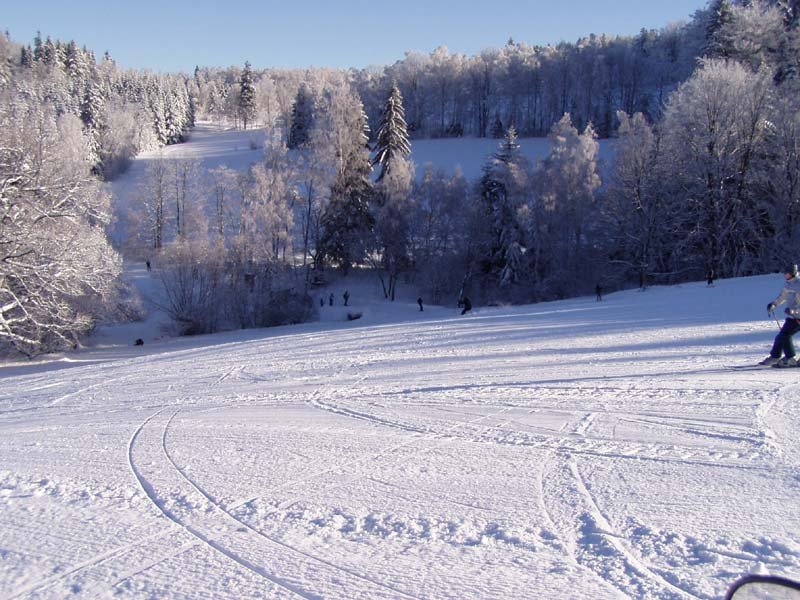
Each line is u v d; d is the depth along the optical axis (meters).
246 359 15.37
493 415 7.02
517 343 14.63
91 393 11.84
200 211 50.59
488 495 4.33
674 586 2.99
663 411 6.76
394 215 47.28
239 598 3.05
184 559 3.51
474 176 73.69
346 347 16.44
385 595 3.03
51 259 26.78
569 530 3.70
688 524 3.68
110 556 3.59
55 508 4.44
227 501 4.41
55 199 27.67
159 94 119.00
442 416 7.09
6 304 28.08
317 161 48.47
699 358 10.54
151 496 4.59
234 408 8.52
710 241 43.66
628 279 47.56
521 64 109.69
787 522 3.65
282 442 6.10
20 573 3.42
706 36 60.62
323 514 4.09
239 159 87.31
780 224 41.53
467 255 49.03
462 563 3.33
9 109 27.97
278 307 39.50
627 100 102.50
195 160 60.31
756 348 11.30
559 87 107.81
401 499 4.31
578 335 15.21
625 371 9.61
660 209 45.25
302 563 3.40
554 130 51.25
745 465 4.73
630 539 3.53
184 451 5.93
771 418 6.15
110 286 33.59
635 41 116.94
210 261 38.28
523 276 48.38
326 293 47.97
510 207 48.25
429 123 112.56
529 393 8.24
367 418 7.19
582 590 3.00
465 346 14.79
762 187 43.25
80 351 31.45
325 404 8.35
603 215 46.47
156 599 3.07
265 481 4.82
